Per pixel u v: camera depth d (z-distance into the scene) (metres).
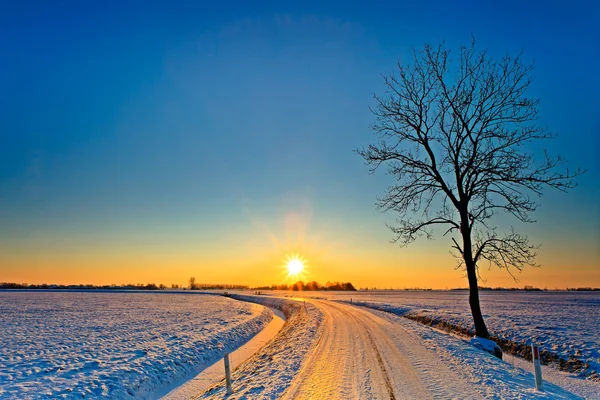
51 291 122.81
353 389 9.15
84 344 19.20
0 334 23.20
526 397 8.23
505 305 39.41
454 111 17.16
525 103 16.23
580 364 13.18
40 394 10.85
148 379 13.40
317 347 15.64
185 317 34.25
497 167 16.38
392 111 18.61
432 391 8.79
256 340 24.33
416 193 18.22
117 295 94.00
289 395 8.94
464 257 17.00
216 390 10.84
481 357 12.89
